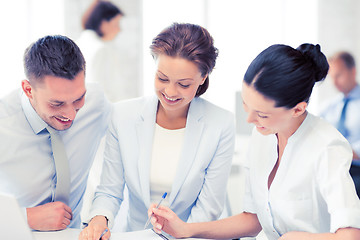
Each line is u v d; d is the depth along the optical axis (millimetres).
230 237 1304
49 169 1400
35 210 1273
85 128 1488
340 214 987
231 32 4781
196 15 4715
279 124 1084
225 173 1438
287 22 4801
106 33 3443
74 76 1133
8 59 4293
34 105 1258
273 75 1011
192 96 1256
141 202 1436
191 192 1409
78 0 4391
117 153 1443
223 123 1417
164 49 1175
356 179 2230
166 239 1189
